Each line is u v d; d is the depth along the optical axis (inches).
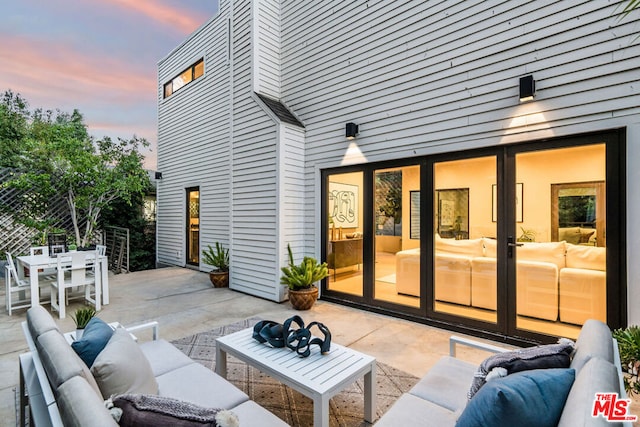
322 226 196.9
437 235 154.1
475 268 146.4
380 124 169.2
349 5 182.1
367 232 175.8
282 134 191.5
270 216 196.1
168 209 334.0
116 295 205.9
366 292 175.2
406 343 130.1
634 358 75.8
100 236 320.2
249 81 210.2
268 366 75.0
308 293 173.5
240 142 217.8
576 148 119.1
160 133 348.8
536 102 124.0
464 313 144.5
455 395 63.7
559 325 127.7
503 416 37.7
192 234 307.4
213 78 275.6
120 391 52.0
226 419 35.2
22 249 259.4
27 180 239.3
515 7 128.8
